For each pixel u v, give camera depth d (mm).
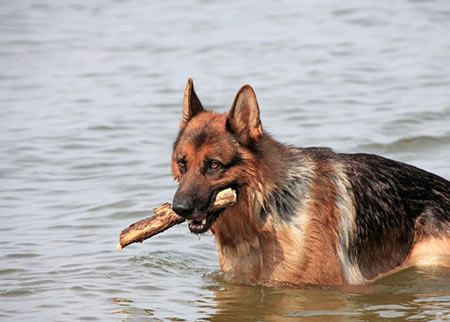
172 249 21531
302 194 17938
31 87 40312
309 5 55844
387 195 19391
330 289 18203
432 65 40875
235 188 17062
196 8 57625
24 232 22594
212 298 17953
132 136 32094
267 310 17141
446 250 19422
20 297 17969
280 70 41219
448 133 30203
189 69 42406
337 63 42125
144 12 57531
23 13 57906
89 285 18703
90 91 39281
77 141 31531
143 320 16578
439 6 53656
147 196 25453
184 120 18156
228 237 18266
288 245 17922
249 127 16969
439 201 19828
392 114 33125
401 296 18000
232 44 47000
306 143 29828
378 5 54656
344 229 18391
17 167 28719
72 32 52344
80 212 24297
